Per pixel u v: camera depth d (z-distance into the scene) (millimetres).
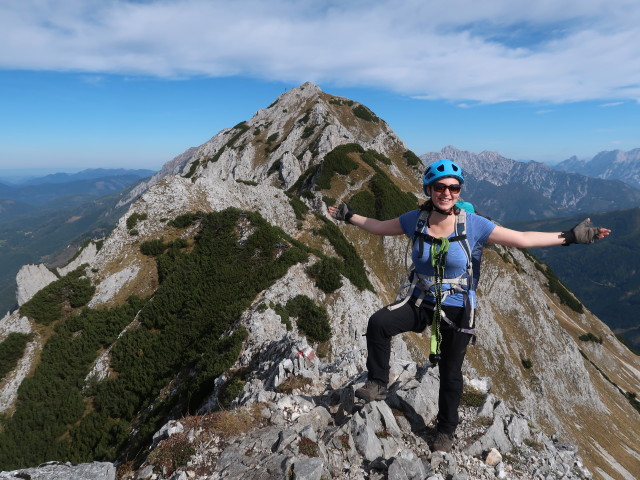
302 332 32344
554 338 74000
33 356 37375
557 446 6883
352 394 6895
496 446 6324
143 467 6023
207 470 5652
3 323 40250
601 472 58188
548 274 126750
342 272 42562
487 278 77125
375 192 79000
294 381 8969
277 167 109625
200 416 6910
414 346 49594
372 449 5809
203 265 41406
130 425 27344
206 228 46344
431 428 6488
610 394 85375
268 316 28406
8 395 34250
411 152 109938
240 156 128250
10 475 5660
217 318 32438
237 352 22406
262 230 43188
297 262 38844
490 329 71562
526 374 69312
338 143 107062
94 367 35094
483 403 7121
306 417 6668
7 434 30672
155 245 46656
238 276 38656
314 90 154000
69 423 30859
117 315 39781
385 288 67688
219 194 57844
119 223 50969
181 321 35469
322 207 75312
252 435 6285
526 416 7316
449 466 5562
